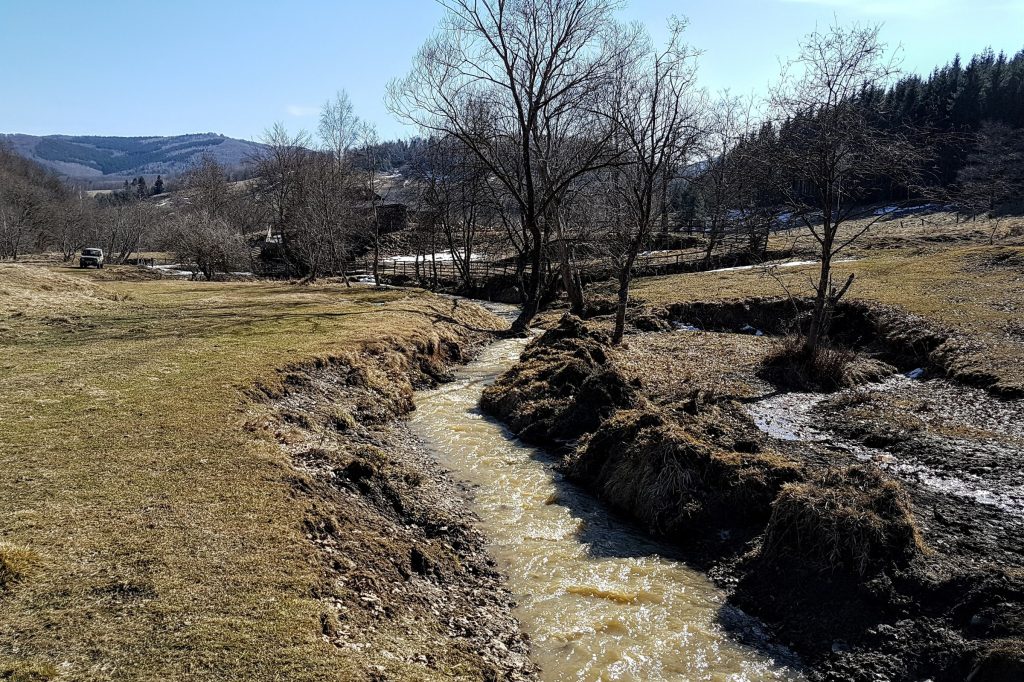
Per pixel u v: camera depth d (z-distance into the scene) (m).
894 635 5.93
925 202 15.53
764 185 19.03
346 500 7.86
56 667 4.40
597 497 9.67
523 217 33.09
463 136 24.47
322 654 4.88
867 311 20.55
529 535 8.40
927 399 13.45
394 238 68.44
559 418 12.13
